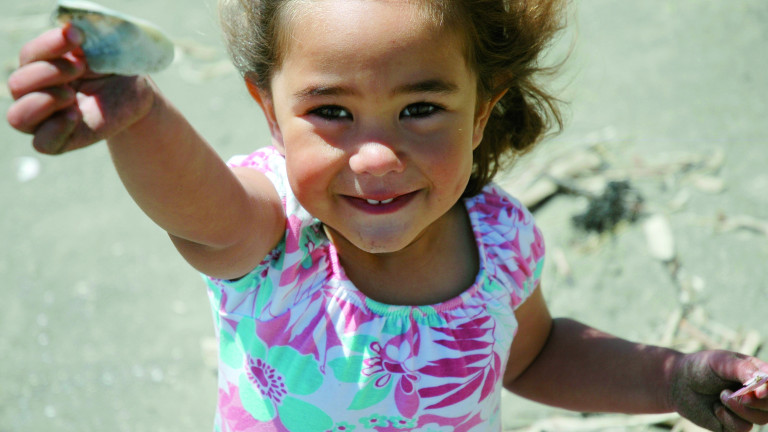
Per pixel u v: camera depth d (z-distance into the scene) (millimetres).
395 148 1388
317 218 1481
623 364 1846
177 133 1232
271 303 1546
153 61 1101
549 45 1998
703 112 3814
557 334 1933
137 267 3303
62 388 2840
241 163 1648
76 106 1083
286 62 1410
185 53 4430
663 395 1776
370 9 1337
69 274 3264
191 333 3031
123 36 1067
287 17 1390
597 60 4156
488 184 1771
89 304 3145
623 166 3531
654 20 4453
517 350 1886
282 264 1537
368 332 1547
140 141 1205
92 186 3725
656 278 3068
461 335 1594
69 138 1078
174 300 3170
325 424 1585
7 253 3361
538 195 3414
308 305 1548
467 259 1681
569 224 3293
